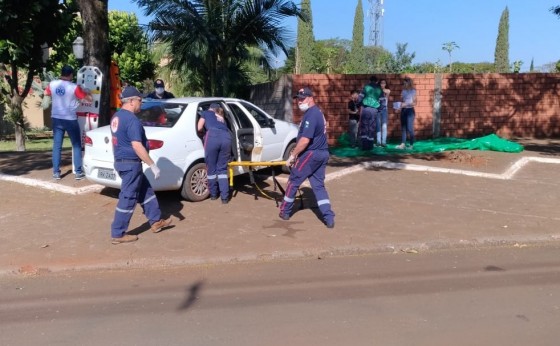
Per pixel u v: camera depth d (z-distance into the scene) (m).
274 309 4.73
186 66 16.77
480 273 5.66
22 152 13.58
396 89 16.19
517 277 5.54
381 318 4.53
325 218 7.10
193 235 6.76
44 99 25.45
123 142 6.19
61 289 5.26
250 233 6.85
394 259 6.12
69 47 16.69
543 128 17.22
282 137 10.05
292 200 7.33
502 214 7.86
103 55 10.54
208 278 5.52
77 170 9.33
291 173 7.24
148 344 4.09
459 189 9.45
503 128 17.02
